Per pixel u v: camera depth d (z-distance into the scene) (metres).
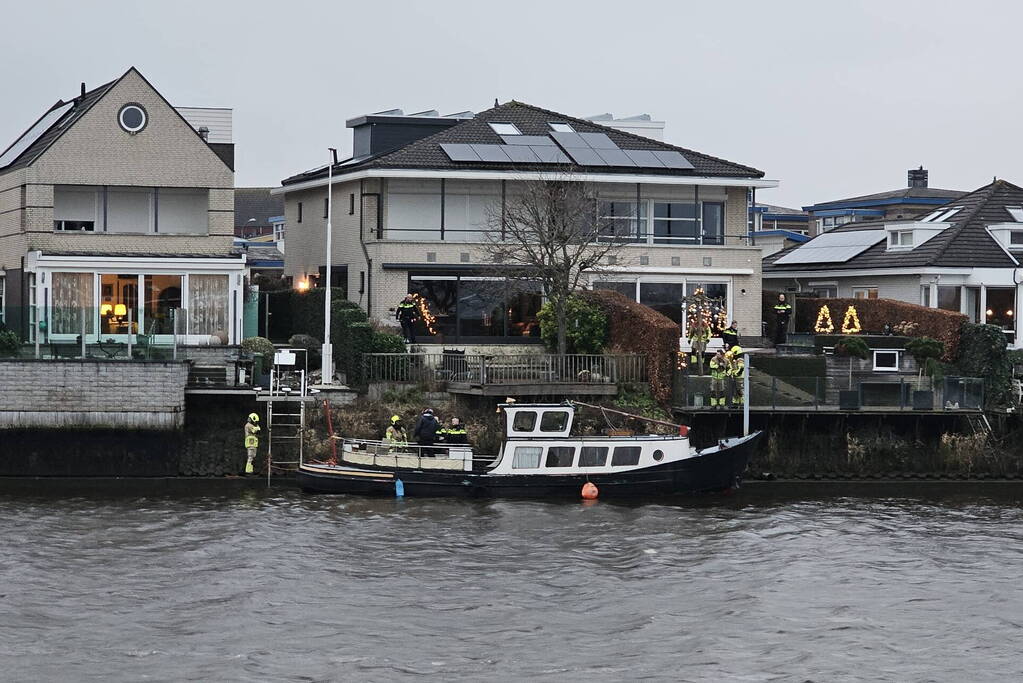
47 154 110.12
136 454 96.44
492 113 130.62
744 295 123.62
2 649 61.09
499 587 71.38
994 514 91.25
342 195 125.94
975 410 104.19
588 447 92.44
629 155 124.38
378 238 119.12
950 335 111.75
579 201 113.00
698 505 91.88
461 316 117.50
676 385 103.56
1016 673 60.12
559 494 92.19
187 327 109.75
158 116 112.00
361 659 60.47
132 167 111.69
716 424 101.88
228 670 58.94
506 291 112.69
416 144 122.44
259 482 96.38
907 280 130.50
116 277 109.75
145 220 114.88
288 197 142.88
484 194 120.75
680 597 70.31
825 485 100.75
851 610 68.62
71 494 91.44
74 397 95.75
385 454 92.50
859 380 104.94
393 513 86.88
